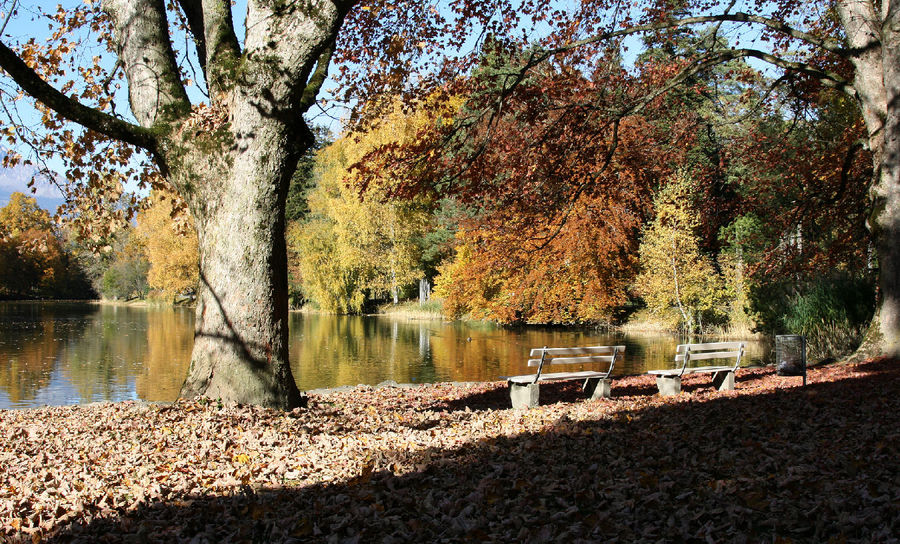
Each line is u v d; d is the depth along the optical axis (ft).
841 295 49.70
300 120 26.37
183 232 35.35
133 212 35.50
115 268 214.90
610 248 75.61
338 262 138.72
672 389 30.60
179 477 16.14
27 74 23.26
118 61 30.22
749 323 88.53
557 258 75.25
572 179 49.29
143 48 26.81
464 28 41.70
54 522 13.19
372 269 136.05
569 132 46.11
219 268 25.58
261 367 25.50
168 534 12.50
